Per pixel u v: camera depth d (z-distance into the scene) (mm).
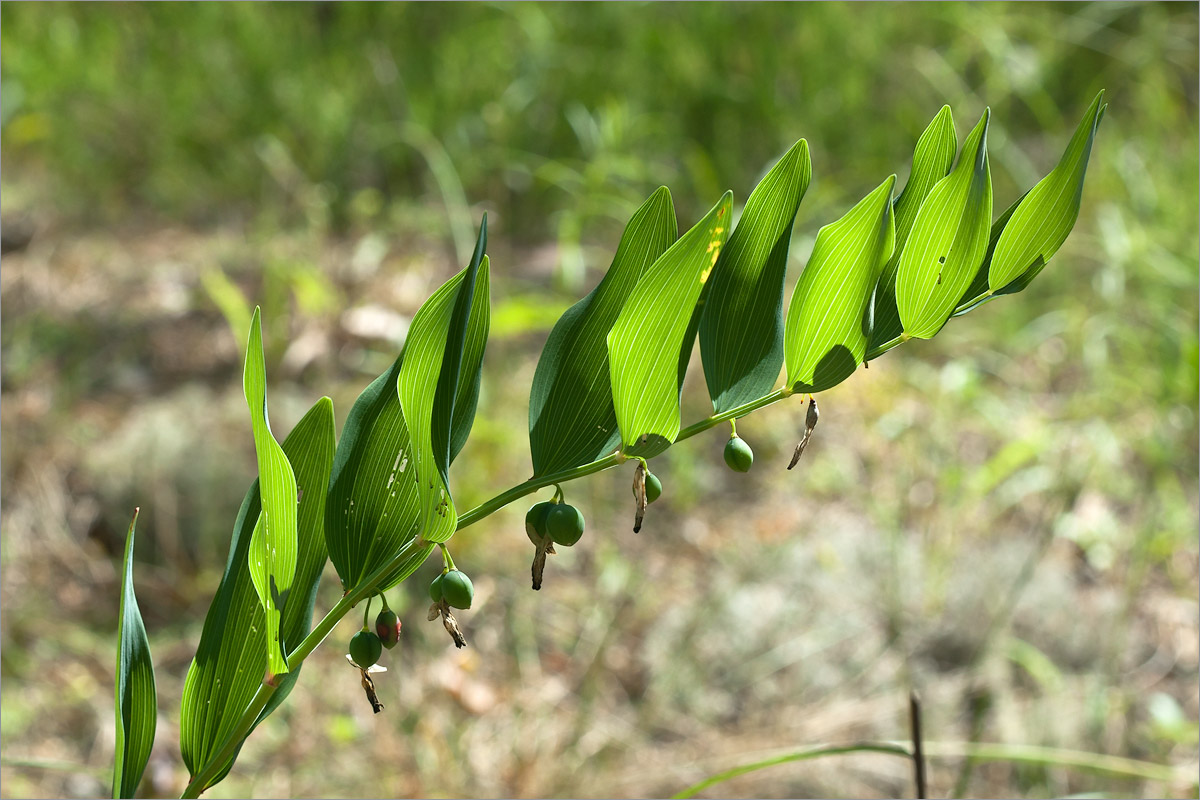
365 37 4309
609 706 1912
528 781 1729
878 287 822
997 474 2260
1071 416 2549
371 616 1959
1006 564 2133
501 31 4176
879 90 4012
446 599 799
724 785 1754
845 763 1798
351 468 823
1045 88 4129
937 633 2029
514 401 2547
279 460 788
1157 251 2771
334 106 3852
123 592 833
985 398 2635
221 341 2924
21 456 2338
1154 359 2656
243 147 3805
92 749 1829
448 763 1741
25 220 3643
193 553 2174
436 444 786
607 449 808
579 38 4113
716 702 1925
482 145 3723
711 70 3859
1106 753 1789
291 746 1776
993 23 3930
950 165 822
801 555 2209
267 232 3418
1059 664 1990
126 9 4441
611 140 2764
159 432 2334
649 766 1793
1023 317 2979
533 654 2000
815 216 3125
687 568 2223
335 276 3125
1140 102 3822
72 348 2879
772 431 2586
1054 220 798
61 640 2012
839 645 2025
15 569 2131
